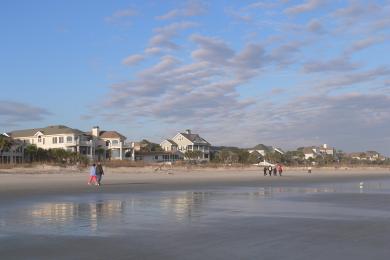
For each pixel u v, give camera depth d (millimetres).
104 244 12969
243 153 152250
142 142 147000
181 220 18094
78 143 113812
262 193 34906
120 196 30594
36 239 13680
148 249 12305
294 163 161125
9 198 28188
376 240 13727
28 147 103938
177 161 129250
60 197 29281
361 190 39562
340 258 11289
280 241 13508
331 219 18625
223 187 43312
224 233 14914
